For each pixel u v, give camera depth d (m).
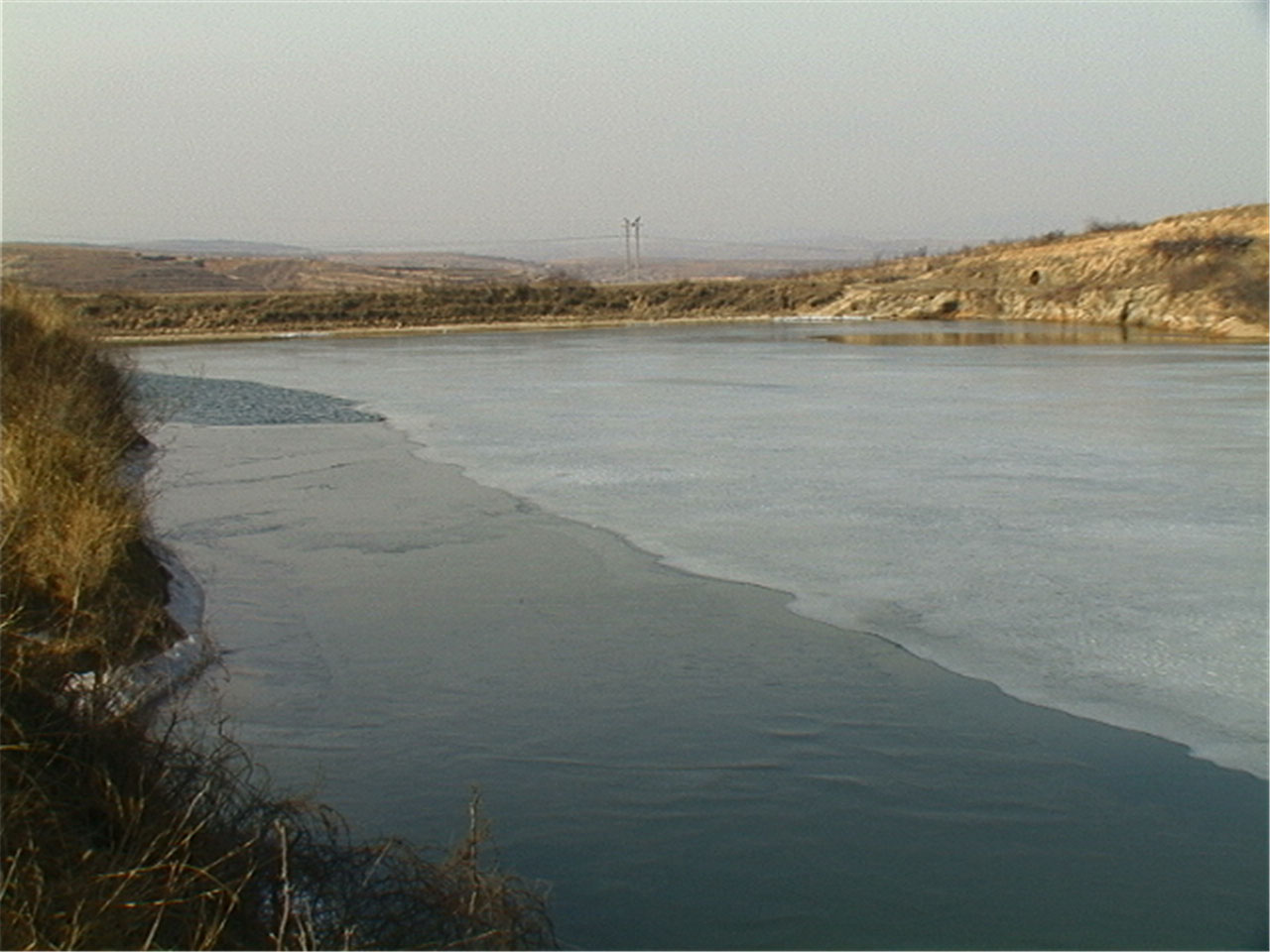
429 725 8.80
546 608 11.57
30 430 10.85
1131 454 19.39
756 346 48.66
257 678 9.64
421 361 42.94
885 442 21.08
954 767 8.12
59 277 106.69
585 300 76.12
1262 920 6.38
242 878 5.30
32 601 8.56
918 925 6.38
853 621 11.06
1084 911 6.48
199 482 18.17
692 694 9.39
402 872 5.74
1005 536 13.95
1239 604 11.33
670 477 18.03
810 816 7.49
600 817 7.47
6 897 4.69
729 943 6.23
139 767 5.69
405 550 13.82
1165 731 8.64
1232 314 55.91
